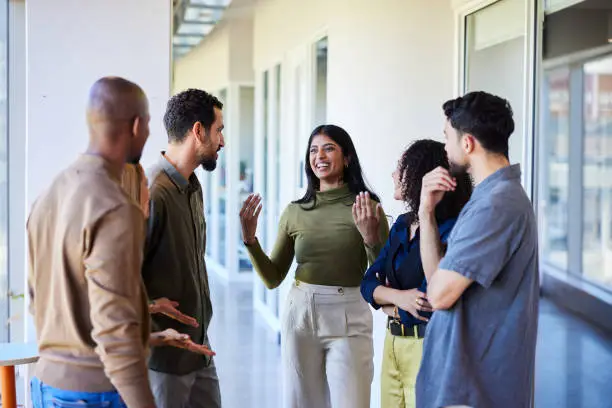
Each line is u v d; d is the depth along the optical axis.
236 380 5.18
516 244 2.01
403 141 4.21
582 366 4.94
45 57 3.48
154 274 2.51
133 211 1.84
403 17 4.23
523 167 3.60
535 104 3.54
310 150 3.13
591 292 7.02
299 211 3.15
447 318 2.08
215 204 10.29
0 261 4.55
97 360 1.90
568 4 4.67
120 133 1.90
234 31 9.26
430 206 2.32
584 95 7.80
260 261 3.22
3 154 4.52
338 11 5.06
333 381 3.10
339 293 3.08
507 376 2.04
